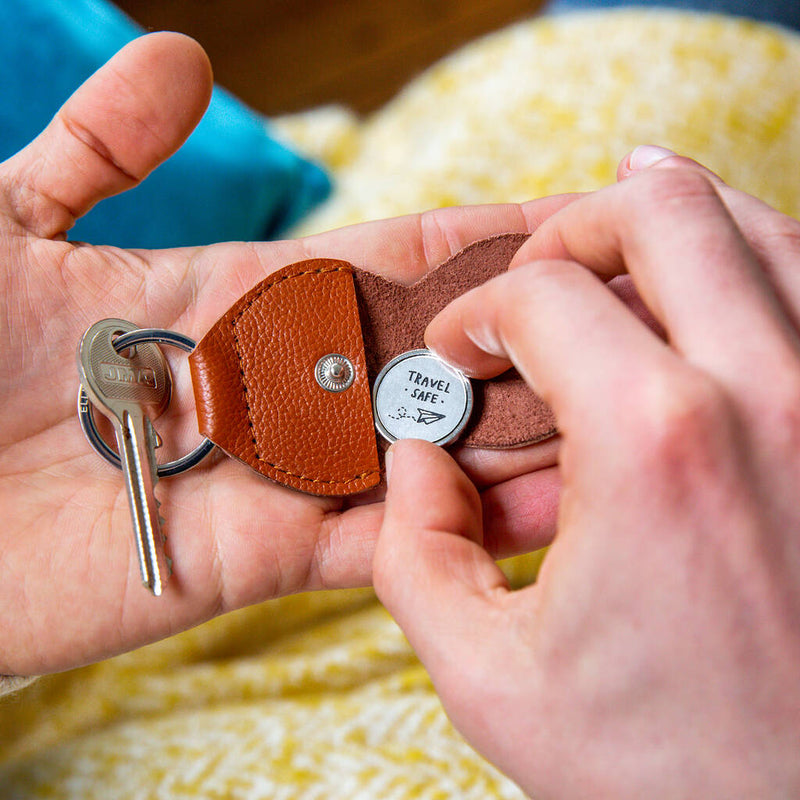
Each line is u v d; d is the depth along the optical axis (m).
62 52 0.49
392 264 0.38
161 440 0.34
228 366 0.34
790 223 0.30
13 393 0.35
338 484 0.34
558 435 0.35
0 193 0.36
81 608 0.34
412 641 0.29
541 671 0.27
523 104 0.51
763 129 0.51
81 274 0.36
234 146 0.52
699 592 0.26
